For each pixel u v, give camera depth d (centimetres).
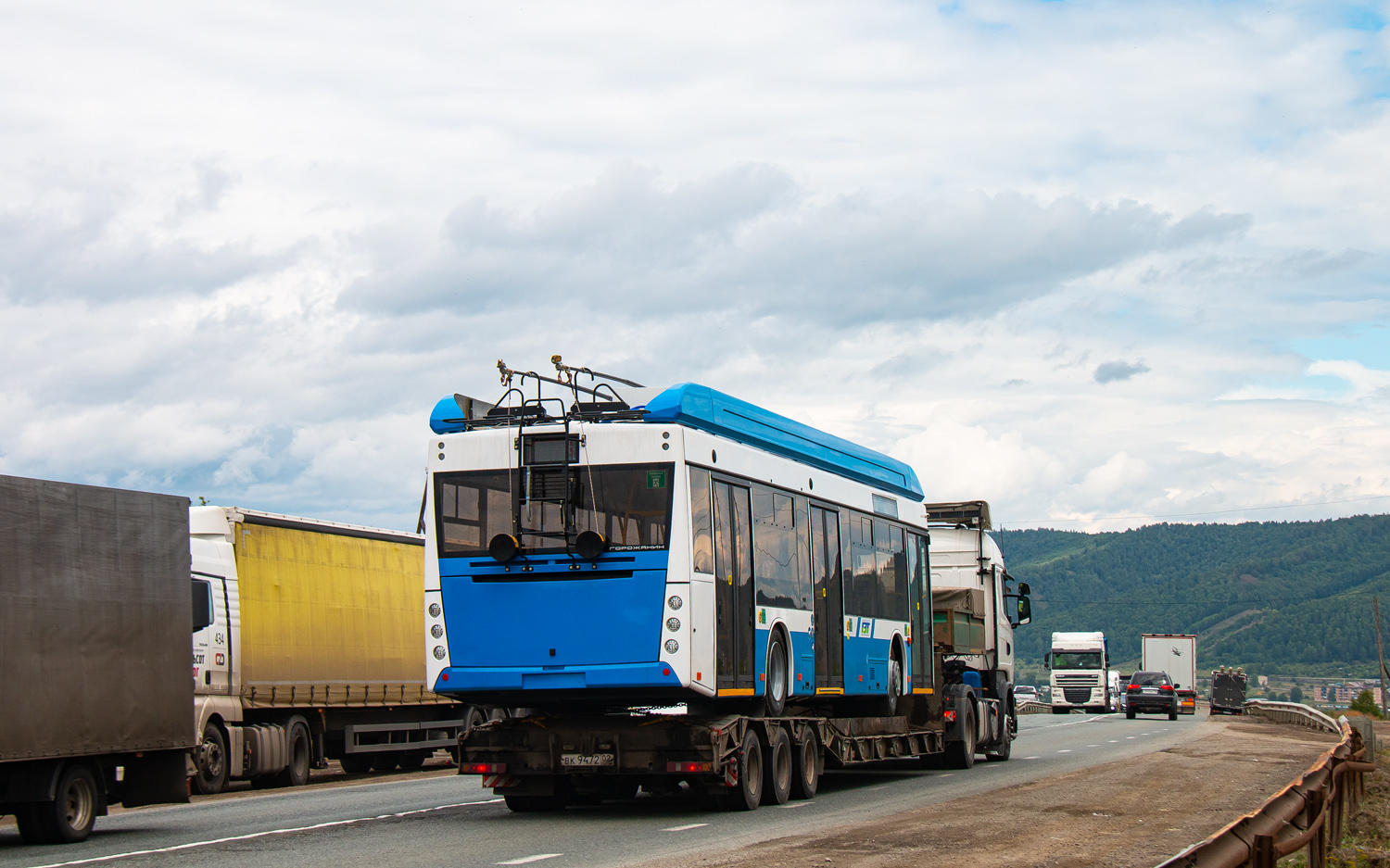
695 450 1513
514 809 1644
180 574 1641
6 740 1347
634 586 1471
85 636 1472
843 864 1103
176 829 1530
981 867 1095
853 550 1995
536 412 1558
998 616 2808
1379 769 2378
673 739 1505
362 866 1122
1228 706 6881
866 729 2000
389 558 2709
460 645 1513
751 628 1612
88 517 1497
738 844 1244
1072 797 1745
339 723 2542
